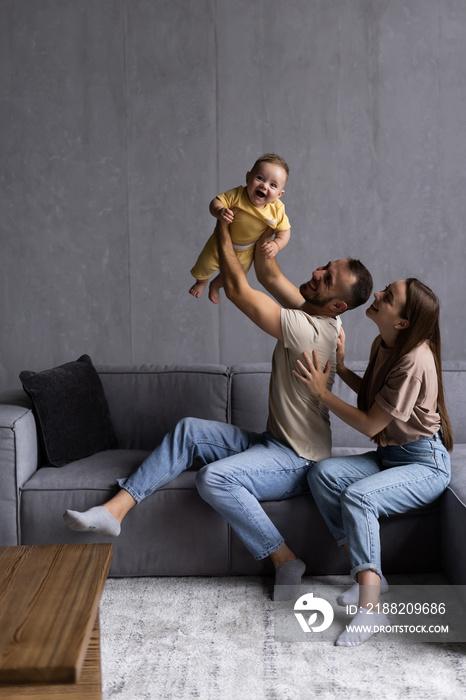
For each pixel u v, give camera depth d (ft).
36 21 12.34
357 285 7.86
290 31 12.30
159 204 12.55
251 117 12.41
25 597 4.86
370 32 12.29
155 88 12.39
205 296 12.70
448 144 12.41
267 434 8.49
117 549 8.20
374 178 12.45
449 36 12.28
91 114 12.45
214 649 6.68
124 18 12.33
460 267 12.57
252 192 7.92
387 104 12.36
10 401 9.02
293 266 12.57
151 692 5.96
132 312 12.75
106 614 7.40
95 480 8.24
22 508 8.12
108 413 9.86
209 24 12.30
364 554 7.18
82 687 4.88
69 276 12.70
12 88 12.42
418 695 5.88
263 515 7.78
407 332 7.59
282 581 7.70
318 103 12.37
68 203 12.57
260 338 12.76
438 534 8.17
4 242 12.64
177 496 8.17
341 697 5.86
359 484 7.45
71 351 12.82
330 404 7.68
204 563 8.26
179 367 10.12
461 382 10.03
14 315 12.76
